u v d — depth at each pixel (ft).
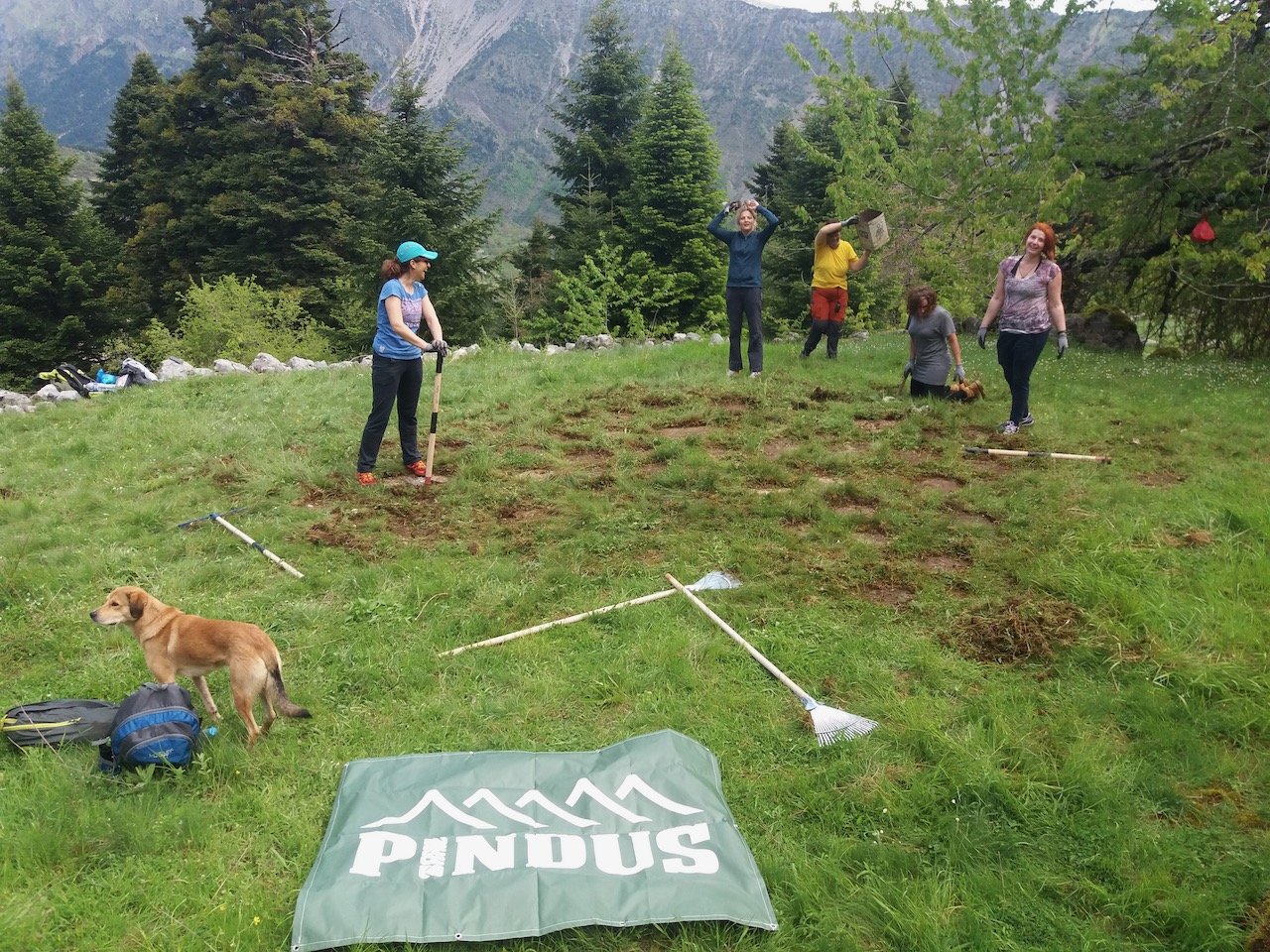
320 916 9.62
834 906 10.22
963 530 20.38
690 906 9.88
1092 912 10.28
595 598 17.87
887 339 53.36
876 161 57.57
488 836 10.91
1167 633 15.80
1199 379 36.50
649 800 11.71
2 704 14.39
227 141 112.57
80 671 15.47
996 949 9.67
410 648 15.98
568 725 13.82
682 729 13.64
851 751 13.07
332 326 102.17
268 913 9.95
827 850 11.13
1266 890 10.33
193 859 10.87
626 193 101.40
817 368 36.50
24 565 19.39
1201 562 18.42
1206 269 44.19
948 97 54.34
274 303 93.15
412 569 19.04
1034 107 50.26
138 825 11.16
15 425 31.86
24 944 9.53
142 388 37.60
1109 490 22.13
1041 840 11.31
